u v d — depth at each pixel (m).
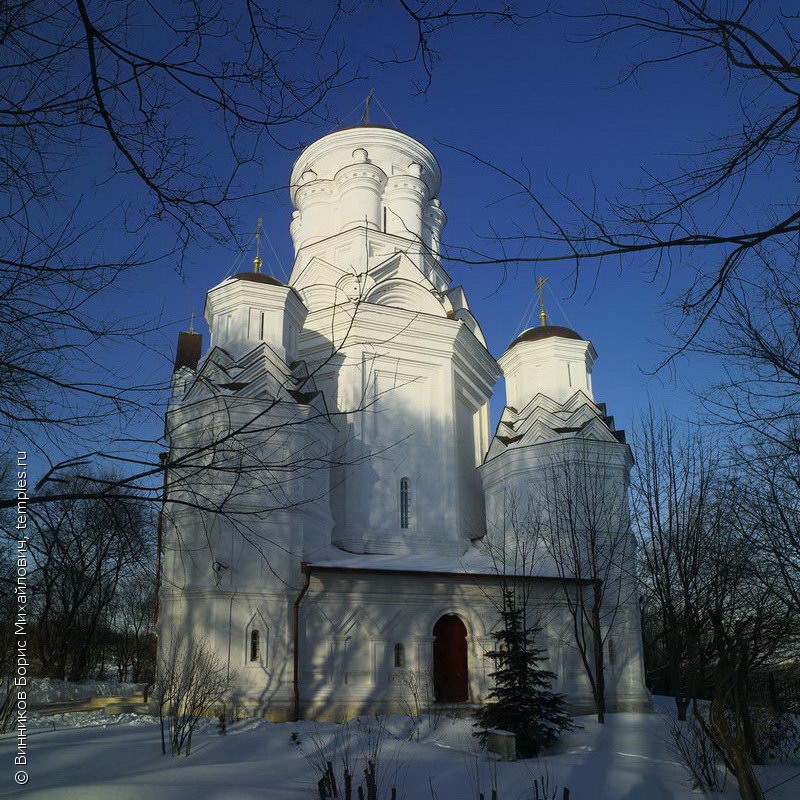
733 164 6.32
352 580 24.22
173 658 20.28
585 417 30.25
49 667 34.44
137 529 9.31
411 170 37.41
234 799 11.50
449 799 12.76
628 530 27.12
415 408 30.86
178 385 8.55
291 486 24.11
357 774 13.98
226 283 28.27
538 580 25.45
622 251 6.38
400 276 32.56
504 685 19.67
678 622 20.47
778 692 20.16
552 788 13.64
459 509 30.31
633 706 26.12
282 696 22.22
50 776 13.09
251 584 22.81
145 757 15.06
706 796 13.66
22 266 6.85
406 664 24.30
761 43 5.83
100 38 5.89
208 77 6.25
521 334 34.16
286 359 27.95
